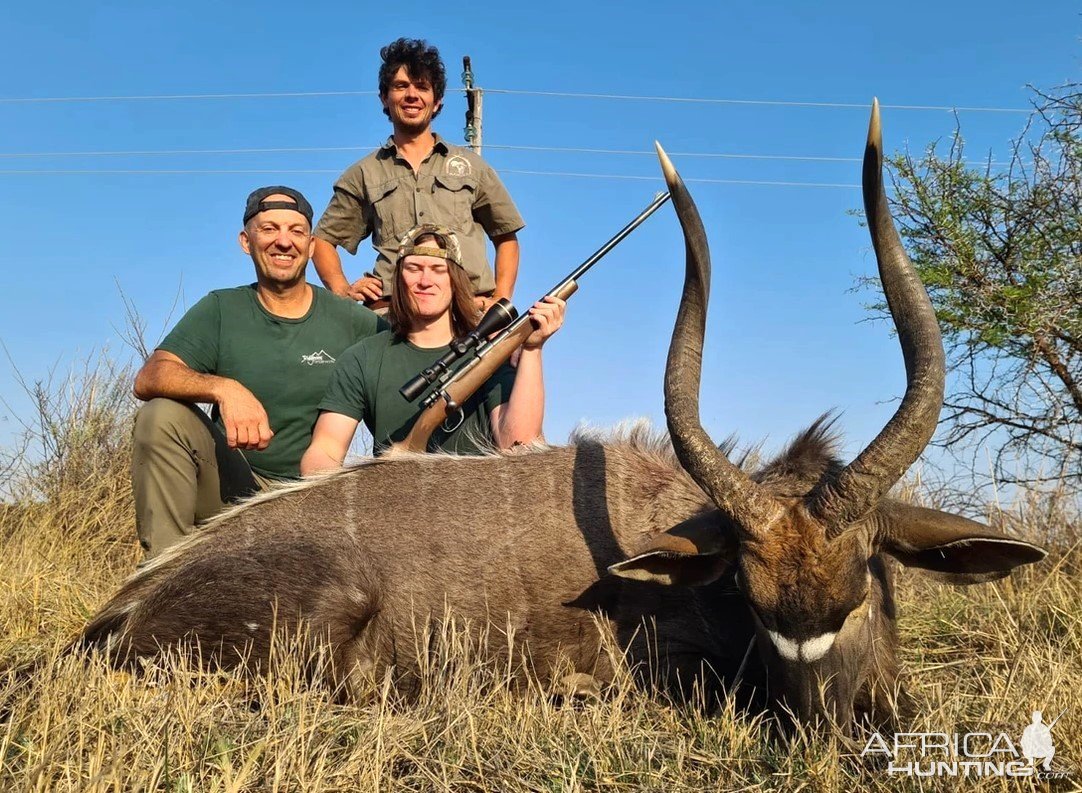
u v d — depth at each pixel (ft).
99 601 8.14
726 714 5.50
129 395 12.83
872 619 5.80
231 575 6.43
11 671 5.61
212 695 5.65
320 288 8.89
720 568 5.82
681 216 5.76
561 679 6.48
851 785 4.81
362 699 6.23
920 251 11.11
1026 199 10.85
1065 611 7.24
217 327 8.39
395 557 6.66
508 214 11.10
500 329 7.70
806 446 6.26
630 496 6.73
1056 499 9.77
